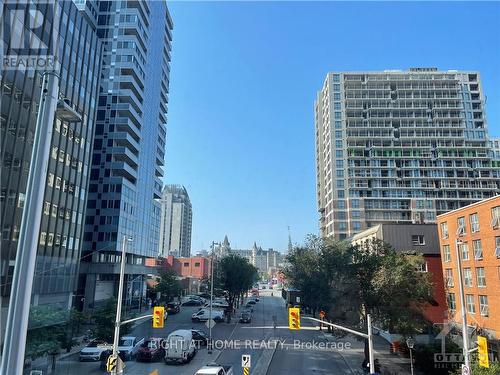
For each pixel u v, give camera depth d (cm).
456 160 12962
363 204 12469
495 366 2453
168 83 11400
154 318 2416
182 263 13450
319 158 14962
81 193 5509
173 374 2947
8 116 3716
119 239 7369
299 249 6231
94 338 3944
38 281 4325
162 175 10950
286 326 5844
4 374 752
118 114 8044
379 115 13412
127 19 8362
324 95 14462
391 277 3341
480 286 3919
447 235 4666
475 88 13738
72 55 5309
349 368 3306
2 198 3609
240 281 6744
